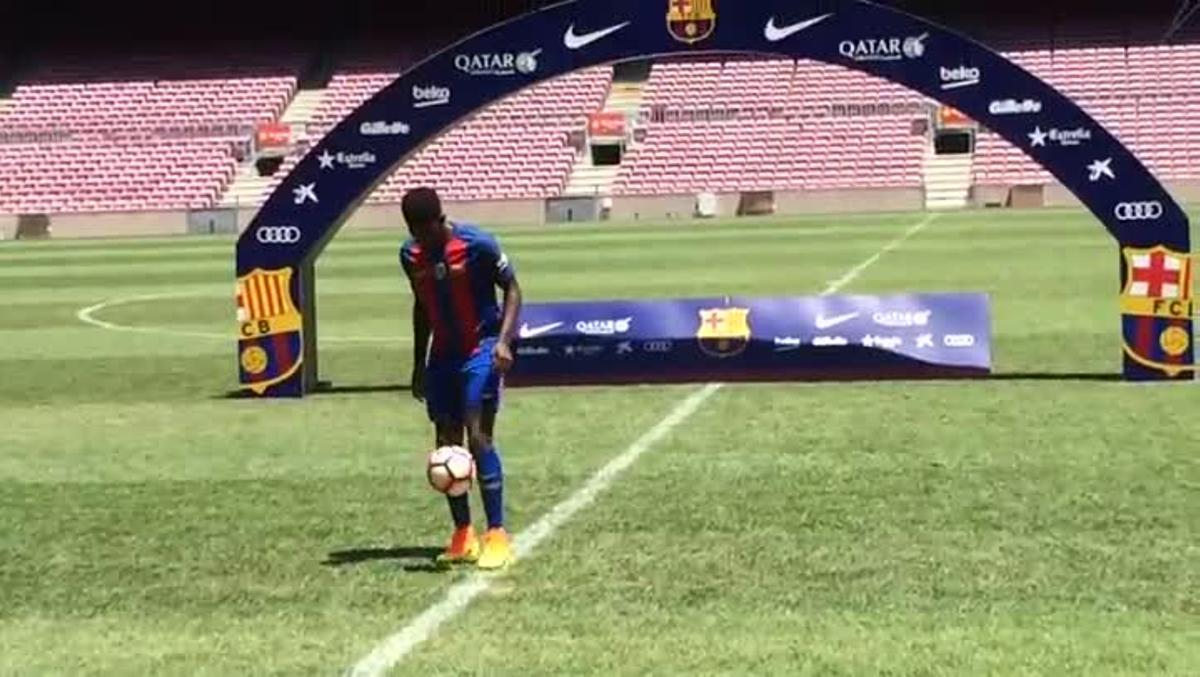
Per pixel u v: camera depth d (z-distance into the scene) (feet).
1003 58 50.47
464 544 30.73
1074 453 39.91
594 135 208.95
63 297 104.06
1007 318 73.26
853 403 49.03
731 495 36.19
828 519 33.50
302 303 54.60
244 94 228.22
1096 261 107.55
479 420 29.76
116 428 49.26
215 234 202.90
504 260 29.27
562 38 51.19
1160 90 208.13
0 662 25.36
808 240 139.54
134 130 224.12
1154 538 31.04
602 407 49.85
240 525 34.88
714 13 50.62
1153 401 47.73
